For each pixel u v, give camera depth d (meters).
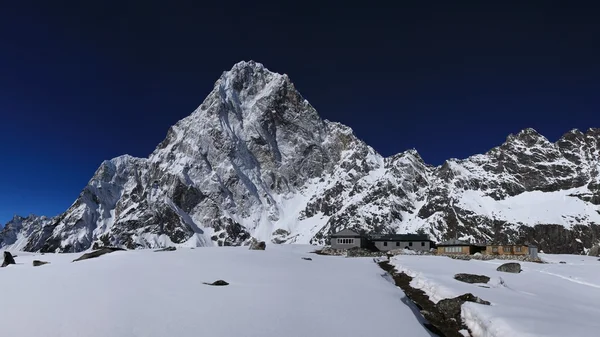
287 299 25.95
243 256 60.75
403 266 57.94
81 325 18.23
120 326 18.22
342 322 20.48
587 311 26.44
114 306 22.03
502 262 78.00
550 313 24.00
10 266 55.06
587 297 33.56
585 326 20.61
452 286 34.66
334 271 46.53
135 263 45.69
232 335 17.45
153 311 21.20
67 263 49.78
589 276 49.81
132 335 17.03
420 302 32.66
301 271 44.34
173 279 33.28
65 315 19.95
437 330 23.38
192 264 45.66
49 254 88.75
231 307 22.92
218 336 17.23
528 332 19.11
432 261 71.44
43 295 25.03
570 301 30.73
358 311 23.19
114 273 36.25
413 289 39.56
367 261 74.75
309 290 30.11
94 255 68.06
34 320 18.98
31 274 35.56
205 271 39.62
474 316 24.36
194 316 20.50
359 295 28.75
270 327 18.97
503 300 28.20
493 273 49.28
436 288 34.94
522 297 30.27
